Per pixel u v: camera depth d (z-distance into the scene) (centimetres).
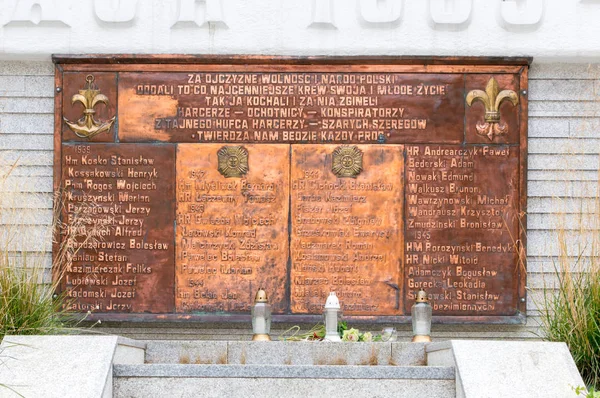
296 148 977
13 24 987
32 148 988
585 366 805
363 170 975
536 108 991
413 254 972
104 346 730
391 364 815
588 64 988
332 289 971
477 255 972
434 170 975
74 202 979
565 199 970
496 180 974
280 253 973
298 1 986
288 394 718
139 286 973
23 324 809
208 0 984
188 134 979
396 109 977
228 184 978
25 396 671
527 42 982
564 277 856
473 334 982
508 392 685
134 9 986
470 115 978
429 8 983
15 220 961
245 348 816
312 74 980
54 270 964
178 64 982
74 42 988
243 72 982
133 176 978
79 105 982
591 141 985
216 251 975
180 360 816
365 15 981
